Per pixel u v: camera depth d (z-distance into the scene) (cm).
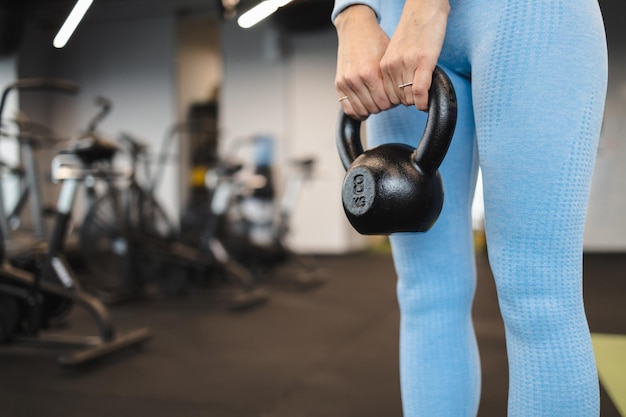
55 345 221
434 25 54
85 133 242
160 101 651
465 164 67
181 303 329
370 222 53
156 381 180
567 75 52
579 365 53
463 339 69
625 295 256
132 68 657
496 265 57
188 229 427
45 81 209
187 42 679
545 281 54
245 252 411
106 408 154
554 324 54
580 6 53
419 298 69
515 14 54
